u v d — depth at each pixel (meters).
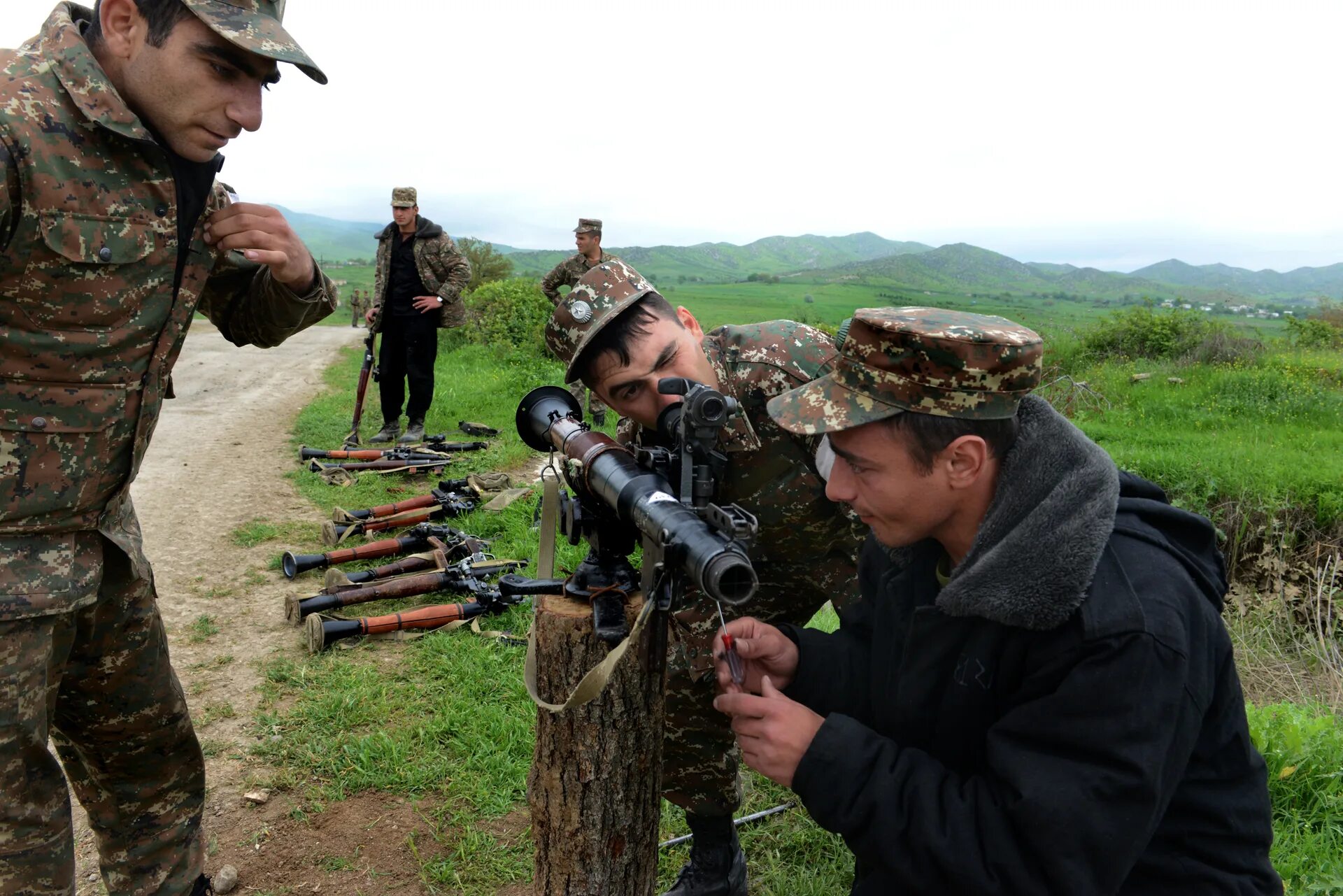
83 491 1.91
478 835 3.05
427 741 3.57
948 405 1.42
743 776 3.41
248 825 3.07
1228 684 1.53
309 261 2.23
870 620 2.08
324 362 16.58
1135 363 12.53
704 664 2.42
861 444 1.51
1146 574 1.45
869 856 1.55
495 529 6.10
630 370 2.13
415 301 8.23
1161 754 1.34
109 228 1.81
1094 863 1.35
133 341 1.93
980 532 1.51
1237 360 12.06
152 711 2.25
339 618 4.43
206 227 2.05
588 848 2.20
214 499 6.79
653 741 2.18
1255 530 5.76
